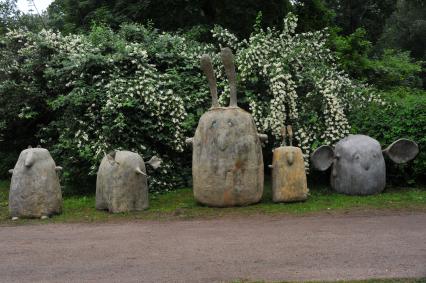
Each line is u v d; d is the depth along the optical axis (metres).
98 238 6.38
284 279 4.40
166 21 15.60
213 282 4.38
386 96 11.45
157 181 10.44
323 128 10.55
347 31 28.75
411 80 20.25
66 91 11.78
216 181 8.40
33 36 11.95
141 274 4.71
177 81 11.14
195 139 8.78
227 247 5.60
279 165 8.69
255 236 6.11
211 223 7.14
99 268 4.97
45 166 8.19
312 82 10.78
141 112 10.49
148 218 7.76
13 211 8.04
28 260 5.39
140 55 10.75
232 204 8.43
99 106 10.38
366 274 4.47
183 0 15.16
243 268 4.78
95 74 10.80
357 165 9.16
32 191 8.00
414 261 4.86
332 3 28.56
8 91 11.90
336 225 6.64
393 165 10.11
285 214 7.64
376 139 10.35
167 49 11.86
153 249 5.65
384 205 8.13
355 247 5.43
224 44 13.03
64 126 10.86
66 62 10.75
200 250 5.51
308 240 5.81
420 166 9.91
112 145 10.13
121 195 8.27
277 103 10.18
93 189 11.02
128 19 15.15
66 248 5.87
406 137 9.99
